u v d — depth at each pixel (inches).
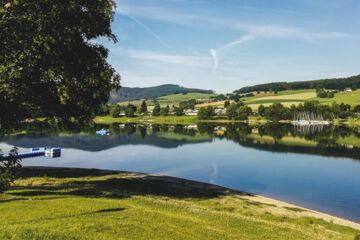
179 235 540.7
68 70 855.7
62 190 933.8
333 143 3528.5
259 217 934.4
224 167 2197.3
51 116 947.3
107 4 946.1
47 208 635.5
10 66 698.2
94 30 924.0
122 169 2098.9
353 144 3415.4
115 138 4195.4
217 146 3420.3
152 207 781.3
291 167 2187.5
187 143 3718.0
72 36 850.8
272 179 1802.4
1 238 403.9
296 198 1390.3
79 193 898.1
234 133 5108.3
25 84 804.0
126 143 3656.5
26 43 713.0
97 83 975.6
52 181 1183.6
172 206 840.9
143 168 2153.1
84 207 667.4
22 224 499.2
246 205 1114.1
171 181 1534.2
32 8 730.2
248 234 642.8
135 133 5049.2
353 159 2502.5
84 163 2309.3
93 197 841.5
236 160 2502.5
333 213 1166.3
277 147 3275.1
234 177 1863.9
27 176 1282.0
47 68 805.9
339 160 2468.0
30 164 2172.7
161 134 4906.5
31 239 411.2
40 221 530.9
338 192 1499.8
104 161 2425.0
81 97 956.0
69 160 2428.6
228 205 1074.7
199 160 2507.4
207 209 906.7
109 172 1675.7
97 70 973.8
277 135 4633.4
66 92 903.1
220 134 4926.2
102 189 1045.8
